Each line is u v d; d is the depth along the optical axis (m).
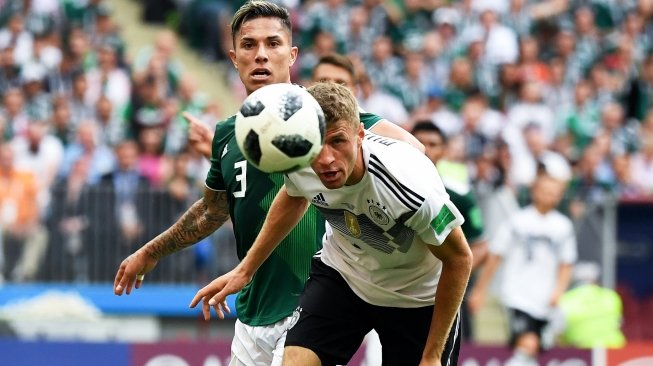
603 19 59.25
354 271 20.42
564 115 52.38
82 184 41.78
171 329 41.56
